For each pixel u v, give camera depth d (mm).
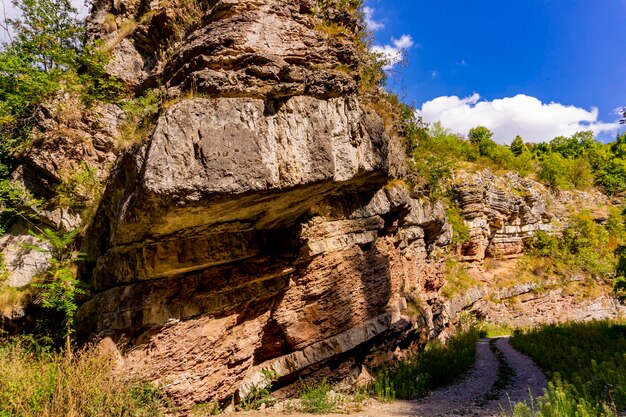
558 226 37031
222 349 8109
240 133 6305
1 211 9977
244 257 8273
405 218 14305
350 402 8898
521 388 10109
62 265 8477
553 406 5758
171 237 6934
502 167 42156
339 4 10383
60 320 8273
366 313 10836
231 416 7648
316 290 9539
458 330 23828
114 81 10844
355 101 8117
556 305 31906
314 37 8398
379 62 12031
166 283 7445
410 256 15508
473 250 30203
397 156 12570
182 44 8602
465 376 12141
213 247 7684
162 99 7168
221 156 6008
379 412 8086
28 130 10336
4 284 8914
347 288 10195
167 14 10727
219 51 7227
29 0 10805
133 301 7148
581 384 7617
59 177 9680
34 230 9750
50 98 10406
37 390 5406
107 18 12445
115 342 7098
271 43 7699
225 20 7703
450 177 29625
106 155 10320
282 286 9094
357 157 8211
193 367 7637
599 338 14188
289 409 8250
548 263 34281
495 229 32625
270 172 6500
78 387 5539
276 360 9312
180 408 7289
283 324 9195
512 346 18250
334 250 9695
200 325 7801
